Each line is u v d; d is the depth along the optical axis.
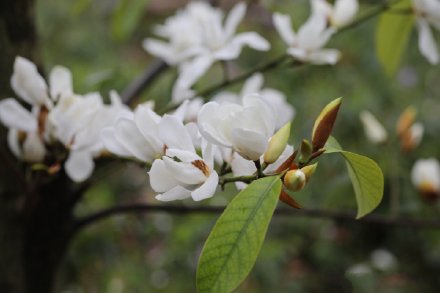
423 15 1.23
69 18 2.95
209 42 1.14
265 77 2.20
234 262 0.76
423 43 1.24
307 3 2.27
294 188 0.78
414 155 2.16
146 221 2.07
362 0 1.76
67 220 1.12
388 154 1.74
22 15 1.09
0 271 1.08
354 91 2.27
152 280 2.19
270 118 0.80
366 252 2.26
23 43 1.09
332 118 0.81
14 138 0.99
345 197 1.60
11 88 1.08
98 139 0.96
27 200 1.03
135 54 2.95
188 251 2.13
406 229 2.22
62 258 1.14
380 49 1.38
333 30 1.15
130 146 0.85
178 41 1.23
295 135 2.09
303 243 2.27
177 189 0.81
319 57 1.14
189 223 2.06
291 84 2.21
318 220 2.16
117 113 0.94
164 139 0.81
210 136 0.79
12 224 1.08
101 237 1.99
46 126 0.97
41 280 1.12
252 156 0.80
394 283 2.20
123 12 1.44
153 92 1.65
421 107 2.44
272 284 2.12
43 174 1.01
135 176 2.29
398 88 2.42
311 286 2.23
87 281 2.06
